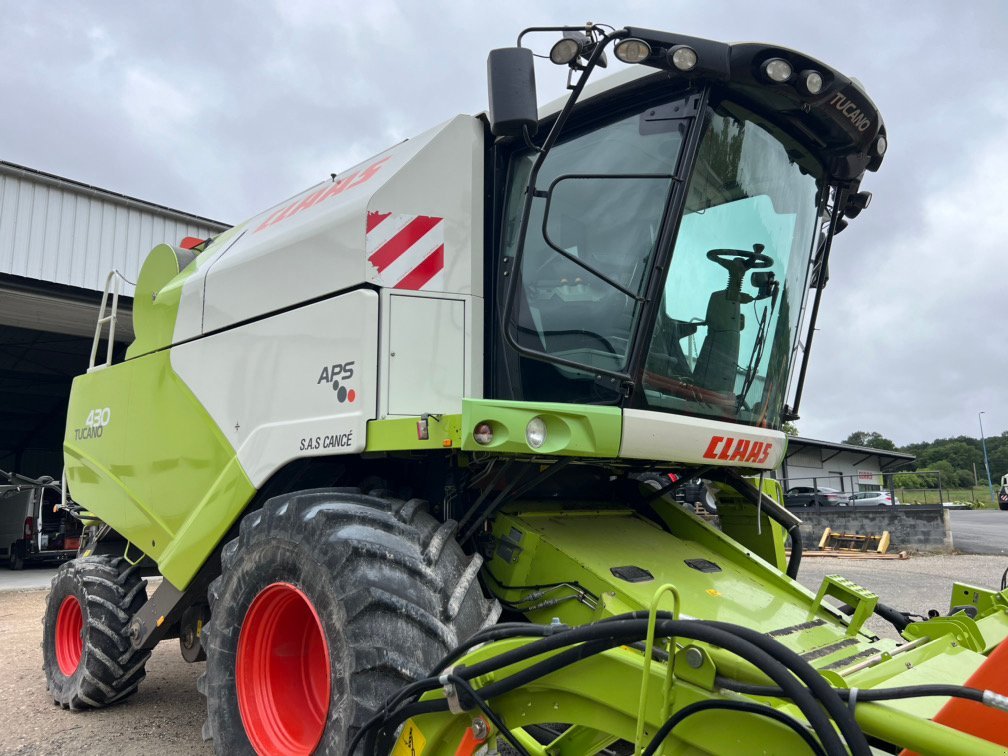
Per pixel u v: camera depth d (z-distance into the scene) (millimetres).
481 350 3342
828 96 3111
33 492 14148
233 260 4000
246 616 3031
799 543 4098
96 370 5234
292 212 4078
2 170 11328
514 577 3115
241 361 3748
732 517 4289
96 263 12195
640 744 1770
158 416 4320
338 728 2484
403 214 3234
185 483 3998
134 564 4660
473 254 3377
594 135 3193
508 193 3408
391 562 2621
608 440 2762
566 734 2299
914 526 14625
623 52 2689
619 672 1922
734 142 3180
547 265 3215
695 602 2932
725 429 3246
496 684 2068
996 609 2826
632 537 3473
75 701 4512
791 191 3562
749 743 1681
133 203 12609
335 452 3117
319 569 2664
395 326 3145
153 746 3986
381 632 2477
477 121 3492
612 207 3096
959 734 1535
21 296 11781
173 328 4332
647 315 2910
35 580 12258
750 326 3525
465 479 3225
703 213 3176
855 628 3191
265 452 3471
